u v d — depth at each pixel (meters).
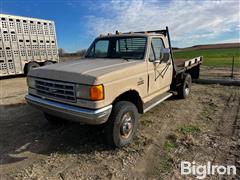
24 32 12.94
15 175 3.12
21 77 13.72
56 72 3.57
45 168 3.29
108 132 3.58
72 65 3.99
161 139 4.16
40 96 3.87
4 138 4.32
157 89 4.95
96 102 3.17
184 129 4.62
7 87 10.09
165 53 4.61
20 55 12.83
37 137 4.36
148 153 3.67
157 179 3.00
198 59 8.52
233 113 5.60
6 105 6.66
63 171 3.22
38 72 3.87
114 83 3.46
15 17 12.38
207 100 6.88
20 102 7.00
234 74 11.67
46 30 14.38
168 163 3.37
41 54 14.14
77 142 4.12
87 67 3.73
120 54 4.82
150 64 4.50
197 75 9.21
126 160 3.47
